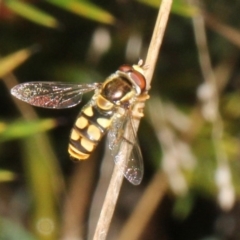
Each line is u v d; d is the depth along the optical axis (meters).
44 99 0.16
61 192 0.18
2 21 0.18
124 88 0.16
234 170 0.18
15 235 0.17
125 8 0.18
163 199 0.19
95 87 0.16
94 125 0.16
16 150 0.18
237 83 0.19
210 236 0.19
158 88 0.18
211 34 0.18
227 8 0.18
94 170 0.18
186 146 0.18
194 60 0.19
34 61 0.18
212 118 0.18
